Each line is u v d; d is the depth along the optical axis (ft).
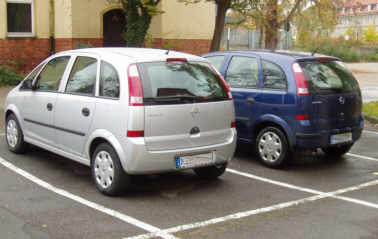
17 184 20.89
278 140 24.56
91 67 20.84
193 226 16.66
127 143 18.35
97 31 56.80
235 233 16.14
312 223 17.28
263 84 25.25
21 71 56.18
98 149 19.80
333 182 22.88
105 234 15.67
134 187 21.12
